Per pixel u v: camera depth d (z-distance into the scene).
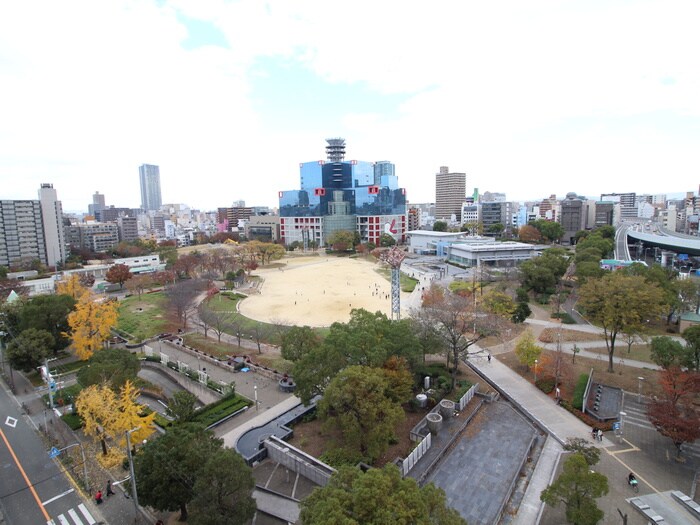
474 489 48.75
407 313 125.38
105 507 47.44
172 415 63.84
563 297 125.62
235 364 85.19
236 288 164.62
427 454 54.91
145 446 44.69
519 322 105.56
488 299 107.88
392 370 63.25
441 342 73.06
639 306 74.75
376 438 50.19
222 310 130.88
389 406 52.44
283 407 67.88
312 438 58.97
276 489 49.22
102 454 56.25
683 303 101.44
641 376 76.50
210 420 62.78
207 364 88.38
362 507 31.73
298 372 60.19
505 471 51.91
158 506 41.75
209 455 41.81
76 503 48.16
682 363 66.12
